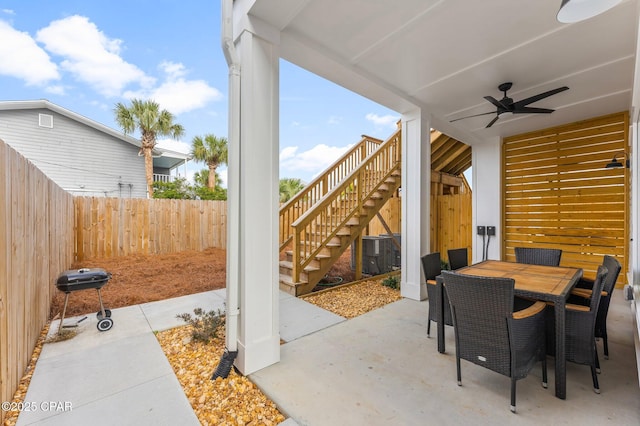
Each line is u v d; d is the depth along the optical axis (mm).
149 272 5395
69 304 3705
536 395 1980
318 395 1971
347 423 1714
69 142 9922
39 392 1956
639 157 2748
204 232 7480
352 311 3676
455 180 8305
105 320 2961
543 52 2977
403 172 4367
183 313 3459
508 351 1826
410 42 2846
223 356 2252
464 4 2318
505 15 2445
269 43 2396
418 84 3699
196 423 1704
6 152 1871
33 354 2469
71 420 1699
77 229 5926
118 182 10898
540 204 5488
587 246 4941
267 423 1730
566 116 4762
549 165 5379
